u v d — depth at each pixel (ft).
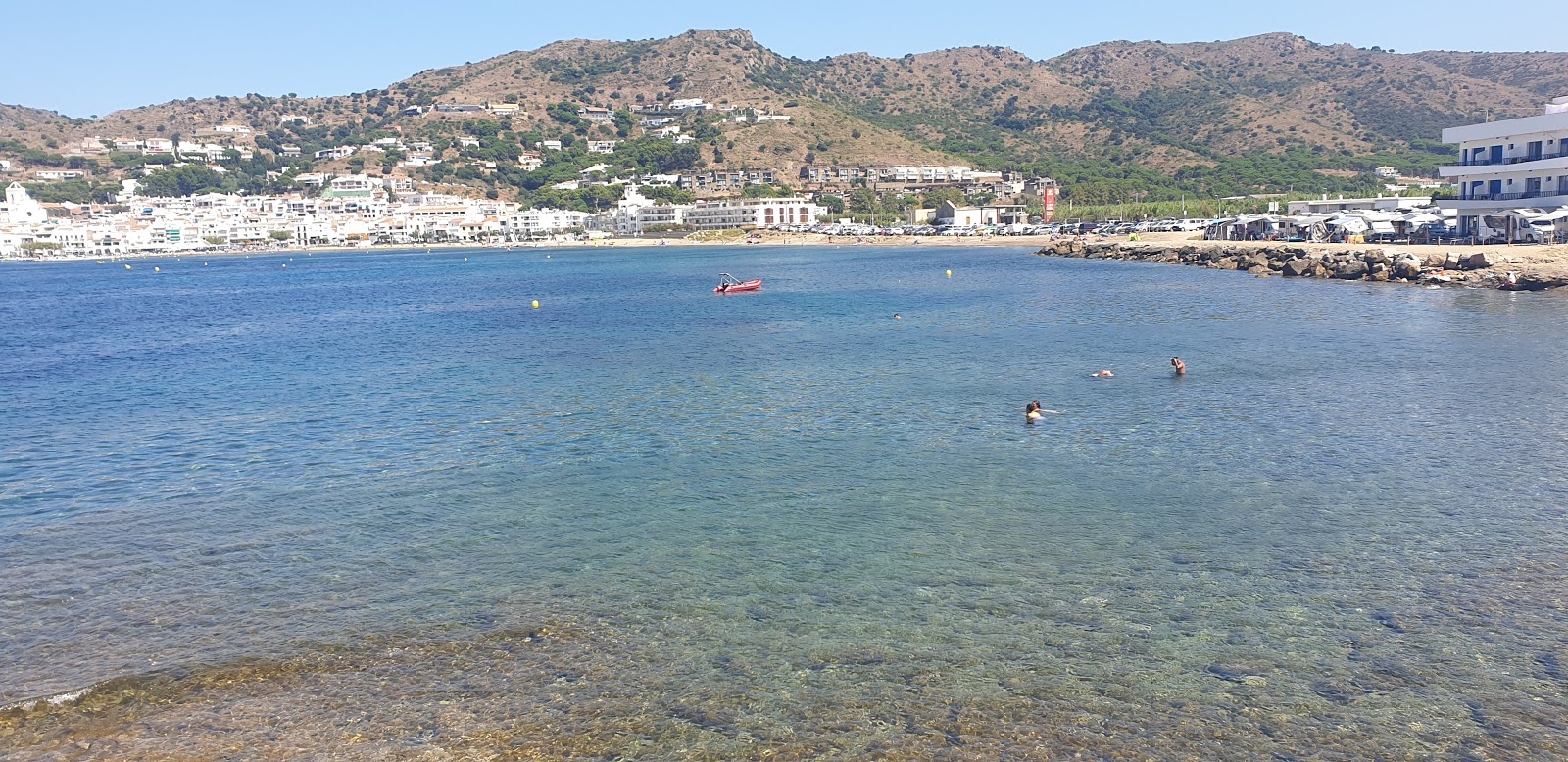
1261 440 121.80
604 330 269.03
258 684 65.51
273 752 57.41
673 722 59.72
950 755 55.72
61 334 298.56
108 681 66.08
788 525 95.55
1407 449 115.14
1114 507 97.81
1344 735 57.00
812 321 274.77
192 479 117.60
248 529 97.76
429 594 80.02
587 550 89.56
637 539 92.48
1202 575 79.87
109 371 211.20
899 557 85.97
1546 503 93.97
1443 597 74.02
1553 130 354.13
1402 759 54.80
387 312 346.54
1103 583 79.00
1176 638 69.05
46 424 153.17
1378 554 82.89
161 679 66.44
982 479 109.29
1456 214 432.66
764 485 109.60
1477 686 61.67
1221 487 103.30
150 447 135.23
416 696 63.31
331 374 197.47
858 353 208.74
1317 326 218.38
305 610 77.25
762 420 143.13
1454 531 87.66
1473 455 111.24
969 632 70.85
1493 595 74.23
